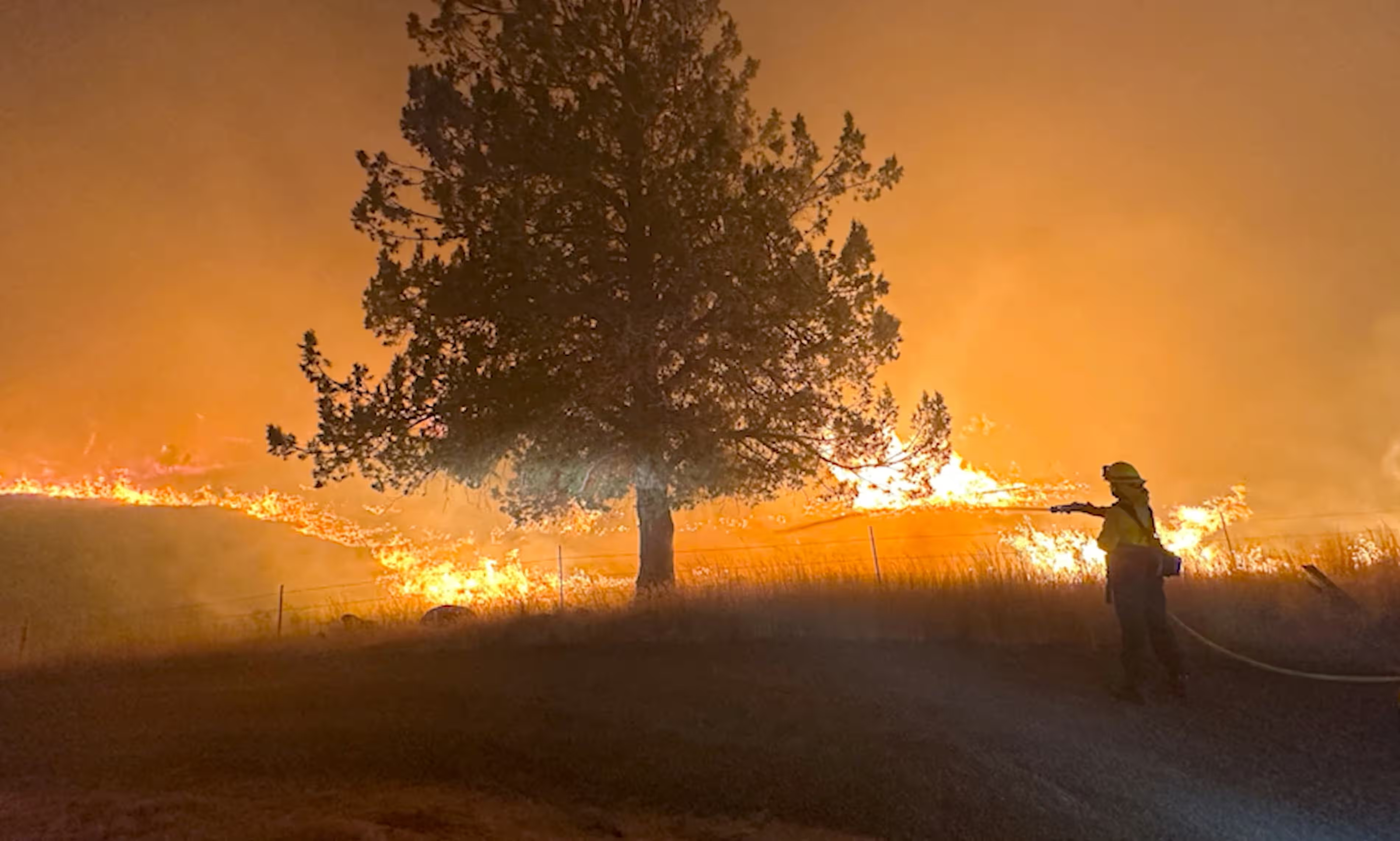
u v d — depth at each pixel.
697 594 12.66
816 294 14.85
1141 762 6.11
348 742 6.84
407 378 14.62
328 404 14.45
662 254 14.74
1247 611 9.25
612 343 14.45
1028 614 9.81
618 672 8.86
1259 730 6.52
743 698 7.61
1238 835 5.14
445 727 7.07
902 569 14.53
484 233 14.88
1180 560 7.45
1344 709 6.75
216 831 5.00
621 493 15.77
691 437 14.66
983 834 5.26
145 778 6.30
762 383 15.67
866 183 16.44
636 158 15.89
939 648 9.19
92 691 9.52
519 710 7.50
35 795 5.90
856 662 8.80
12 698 9.24
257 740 7.02
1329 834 5.10
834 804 5.64
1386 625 8.54
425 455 14.41
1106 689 7.56
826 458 15.65
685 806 5.74
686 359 15.49
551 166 15.10
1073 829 5.27
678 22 16.45
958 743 6.44
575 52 16.05
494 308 14.53
